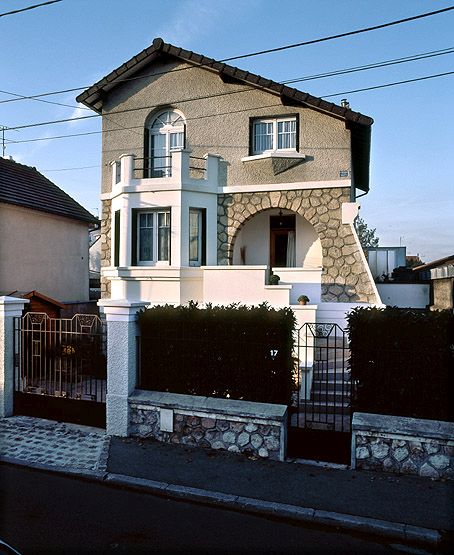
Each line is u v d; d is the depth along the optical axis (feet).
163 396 21.40
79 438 21.57
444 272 43.78
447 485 16.58
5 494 16.43
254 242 49.73
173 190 42.16
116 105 47.55
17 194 50.19
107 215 47.73
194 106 45.34
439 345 17.84
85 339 24.72
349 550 13.09
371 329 18.70
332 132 41.73
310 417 24.27
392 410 18.60
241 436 19.57
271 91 42.47
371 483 16.78
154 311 22.08
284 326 19.93
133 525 14.26
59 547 12.89
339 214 41.27
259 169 43.37
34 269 51.34
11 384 25.14
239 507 15.40
